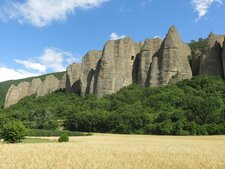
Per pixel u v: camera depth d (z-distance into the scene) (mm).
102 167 20234
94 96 128000
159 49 125375
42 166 20297
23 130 51281
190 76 117500
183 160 24031
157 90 112750
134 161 23172
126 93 116688
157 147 37844
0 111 143125
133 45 138250
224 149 35406
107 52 132000
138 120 89938
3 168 19609
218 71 111312
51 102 138250
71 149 33281
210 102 86750
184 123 79500
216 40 116438
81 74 140750
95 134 85688
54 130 96750
